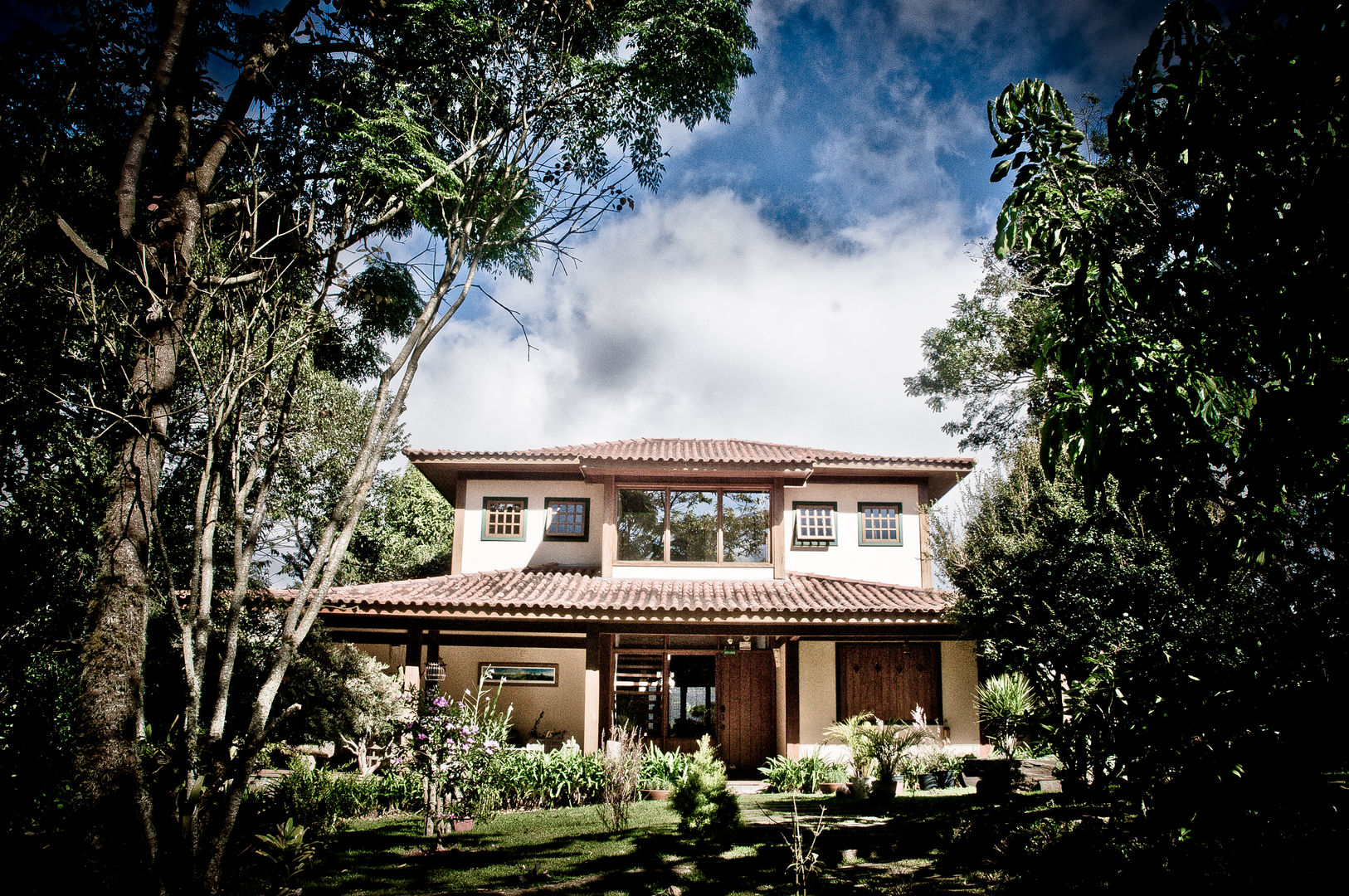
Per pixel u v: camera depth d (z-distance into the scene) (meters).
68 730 8.46
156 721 11.44
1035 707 10.95
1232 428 4.14
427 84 8.05
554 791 12.95
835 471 19.02
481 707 18.53
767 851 8.78
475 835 9.97
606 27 8.34
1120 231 4.11
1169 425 4.07
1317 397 3.37
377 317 8.89
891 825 10.30
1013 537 12.84
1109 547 9.46
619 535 18.77
